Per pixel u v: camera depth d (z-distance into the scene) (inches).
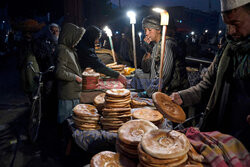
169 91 93.7
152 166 43.6
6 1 270.4
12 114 192.2
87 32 131.5
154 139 48.0
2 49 534.3
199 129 62.2
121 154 56.3
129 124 60.8
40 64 160.1
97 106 90.2
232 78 53.1
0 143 139.6
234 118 53.1
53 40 167.9
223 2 46.1
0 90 276.4
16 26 153.5
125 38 231.5
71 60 118.7
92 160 54.6
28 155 125.6
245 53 48.3
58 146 134.1
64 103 122.5
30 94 167.5
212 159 45.1
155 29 93.2
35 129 141.4
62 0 304.3
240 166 43.8
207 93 64.7
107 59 182.2
